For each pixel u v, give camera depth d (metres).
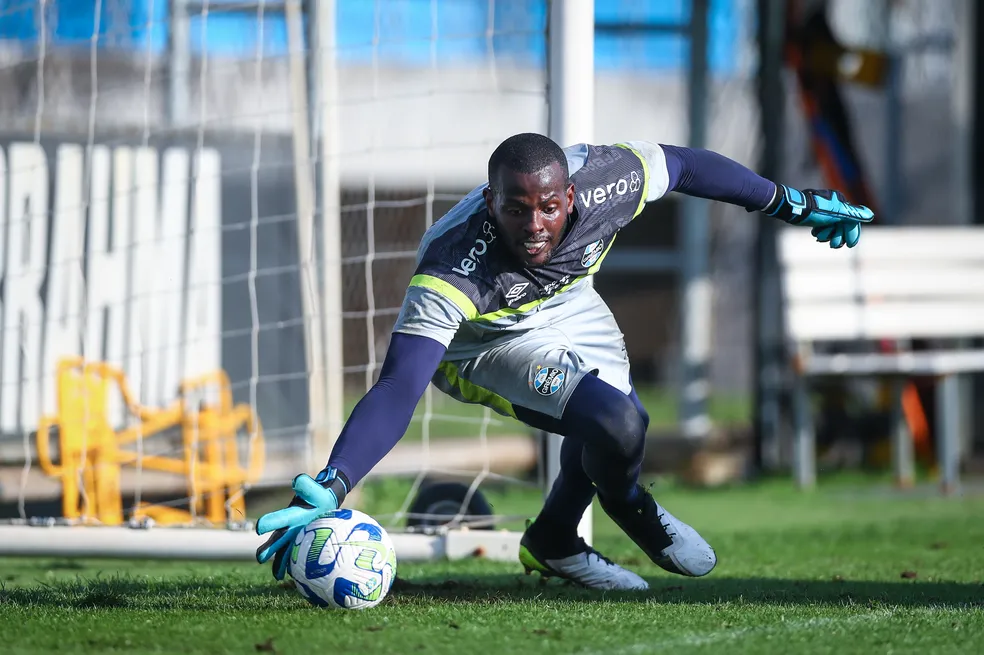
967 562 17.00
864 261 30.11
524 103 52.03
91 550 17.02
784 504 26.80
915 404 32.62
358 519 11.69
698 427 37.38
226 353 26.00
